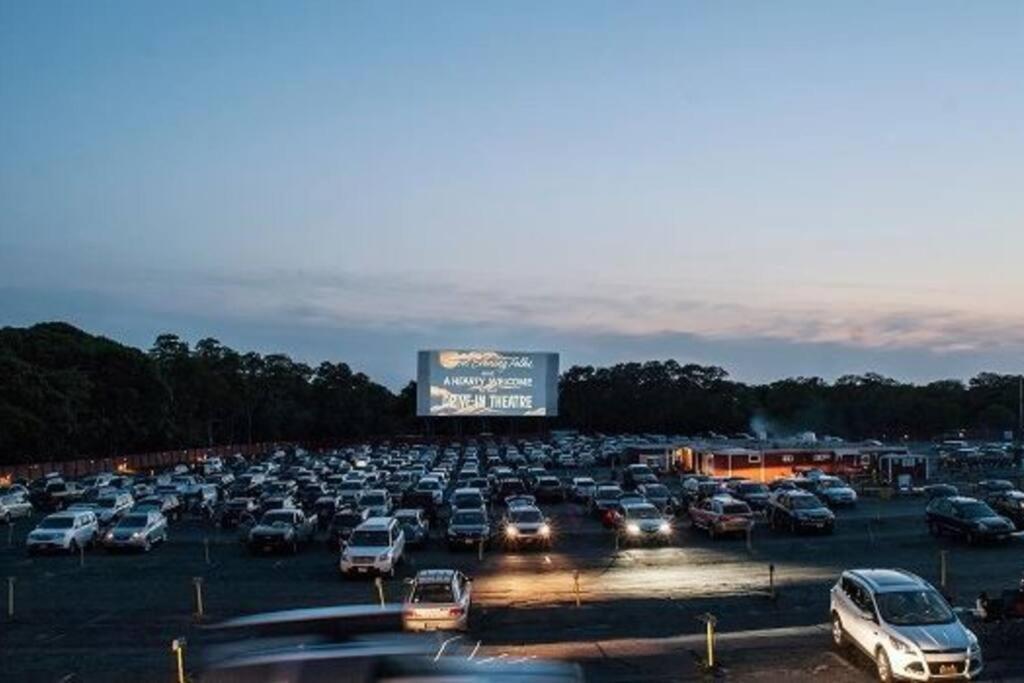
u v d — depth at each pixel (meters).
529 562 43.00
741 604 32.31
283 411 170.88
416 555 45.47
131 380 119.12
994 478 83.19
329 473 88.19
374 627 12.34
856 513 61.50
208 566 43.34
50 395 101.69
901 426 181.25
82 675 23.77
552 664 12.52
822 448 84.00
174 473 92.19
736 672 22.98
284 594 35.50
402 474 80.38
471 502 52.66
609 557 44.31
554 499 72.00
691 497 61.88
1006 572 37.78
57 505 72.12
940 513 49.12
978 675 21.88
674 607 31.94
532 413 103.25
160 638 28.17
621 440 135.88
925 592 22.83
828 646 25.25
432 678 11.52
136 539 48.00
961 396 188.75
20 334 119.81
